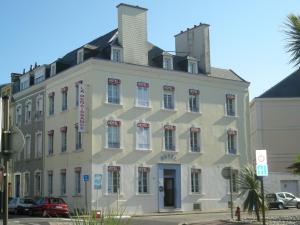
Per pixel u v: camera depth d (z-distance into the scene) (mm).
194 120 40125
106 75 36094
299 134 55344
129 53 37875
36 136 43219
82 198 35156
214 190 40188
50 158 40375
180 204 38156
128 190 35719
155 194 36969
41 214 33156
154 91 38344
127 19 38312
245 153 42812
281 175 49469
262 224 21641
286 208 41875
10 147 9336
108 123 35625
